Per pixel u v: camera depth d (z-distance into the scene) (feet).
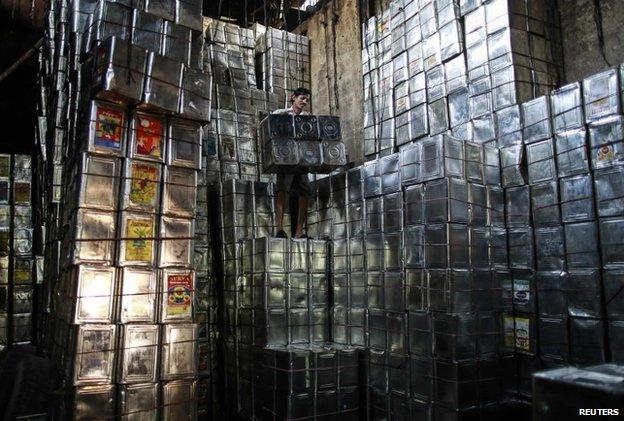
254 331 19.25
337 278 20.10
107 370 14.06
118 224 14.98
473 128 18.53
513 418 16.05
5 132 34.22
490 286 16.37
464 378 15.23
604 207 14.30
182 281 15.76
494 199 16.96
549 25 18.79
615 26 17.62
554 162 15.75
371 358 18.25
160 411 14.70
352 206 19.98
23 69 32.24
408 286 17.01
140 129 15.49
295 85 29.76
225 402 21.03
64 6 20.42
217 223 22.59
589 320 14.40
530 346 15.98
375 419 17.88
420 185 16.87
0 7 29.25
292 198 23.12
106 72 14.20
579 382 5.72
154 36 16.40
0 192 23.56
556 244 15.52
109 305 14.46
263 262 18.98
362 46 26.32
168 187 15.85
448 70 19.93
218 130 24.72
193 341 15.56
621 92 14.16
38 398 14.23
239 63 28.22
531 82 17.75
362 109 25.86
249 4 34.68
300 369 17.33
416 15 21.79
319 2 30.94
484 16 18.62
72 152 16.60
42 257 23.47
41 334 20.72
